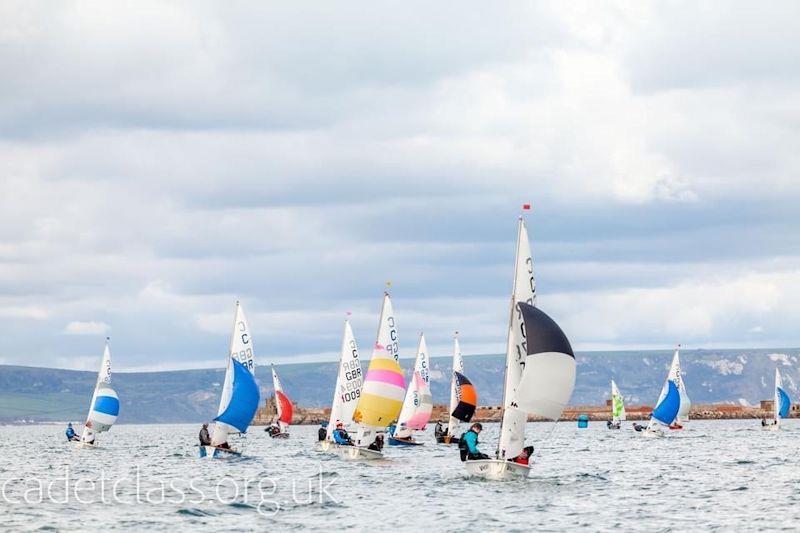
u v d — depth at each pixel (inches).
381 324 5511.8
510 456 3410.4
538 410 3272.6
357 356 5585.6
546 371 3223.4
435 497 3179.1
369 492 3348.9
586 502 3058.6
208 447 5113.2
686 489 3435.0
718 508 2925.7
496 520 2701.8
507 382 3361.2
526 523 2652.6
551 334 3233.3
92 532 2517.2
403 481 3703.3
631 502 3061.0
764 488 3472.0
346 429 5546.3
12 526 2608.3
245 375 4921.3
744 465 4601.4
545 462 5007.4
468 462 3503.9
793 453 5521.7
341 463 4726.9
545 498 3157.0
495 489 3368.6
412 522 2674.7
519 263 3361.2
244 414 4960.6
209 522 2682.1
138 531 2534.5
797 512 2839.6
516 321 3348.9
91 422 7239.2
